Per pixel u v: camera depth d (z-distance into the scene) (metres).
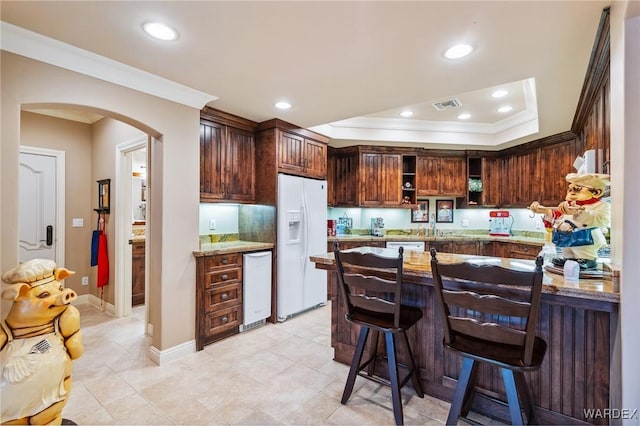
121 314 3.59
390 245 4.83
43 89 1.93
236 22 1.70
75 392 2.14
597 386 1.57
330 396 2.09
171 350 2.60
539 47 1.92
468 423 1.82
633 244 1.32
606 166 2.06
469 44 1.90
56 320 1.63
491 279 1.38
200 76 2.37
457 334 1.63
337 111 3.16
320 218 4.01
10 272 1.56
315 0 1.51
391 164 5.07
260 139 3.59
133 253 3.94
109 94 2.23
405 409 1.94
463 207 5.31
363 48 1.96
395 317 1.76
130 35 1.83
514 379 1.52
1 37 1.76
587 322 1.60
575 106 2.95
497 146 4.80
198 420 1.86
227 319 3.03
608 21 1.64
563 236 1.69
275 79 2.41
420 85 2.51
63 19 1.68
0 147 1.76
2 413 1.43
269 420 1.86
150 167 3.06
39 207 3.74
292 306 3.59
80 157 4.03
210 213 3.61
